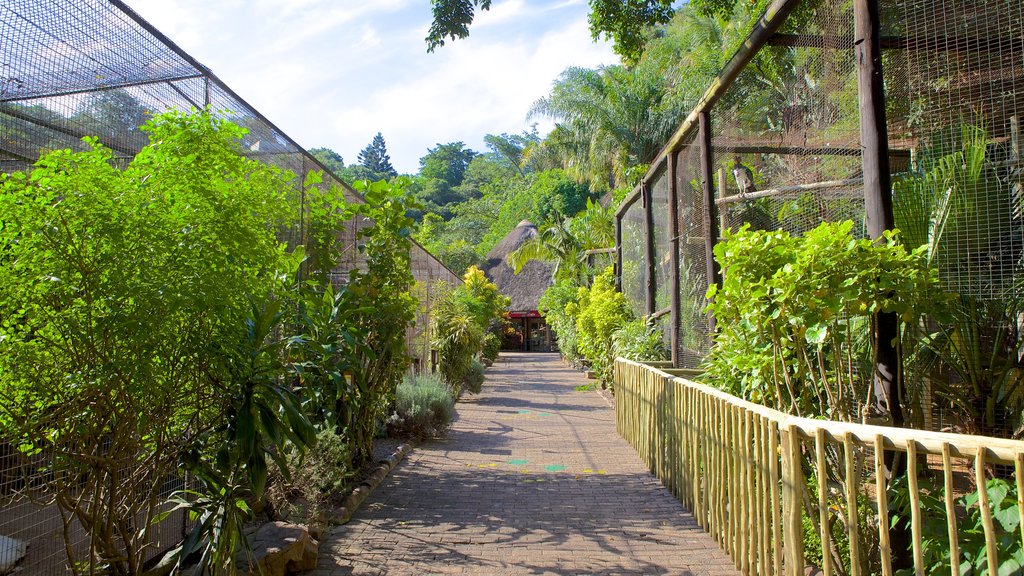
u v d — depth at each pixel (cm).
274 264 319
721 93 622
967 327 402
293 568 377
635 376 769
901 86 501
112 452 244
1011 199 415
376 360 629
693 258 805
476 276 2858
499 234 5125
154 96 355
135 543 280
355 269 635
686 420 509
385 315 634
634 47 857
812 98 632
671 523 473
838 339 335
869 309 308
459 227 5709
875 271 302
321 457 493
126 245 233
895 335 343
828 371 398
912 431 223
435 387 930
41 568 282
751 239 340
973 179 414
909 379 402
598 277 1606
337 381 471
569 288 2466
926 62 482
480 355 2245
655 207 1127
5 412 228
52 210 225
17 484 258
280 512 436
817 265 307
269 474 445
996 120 459
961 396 416
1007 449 189
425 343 1254
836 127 582
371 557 405
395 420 823
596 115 2438
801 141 658
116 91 333
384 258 646
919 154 456
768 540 320
